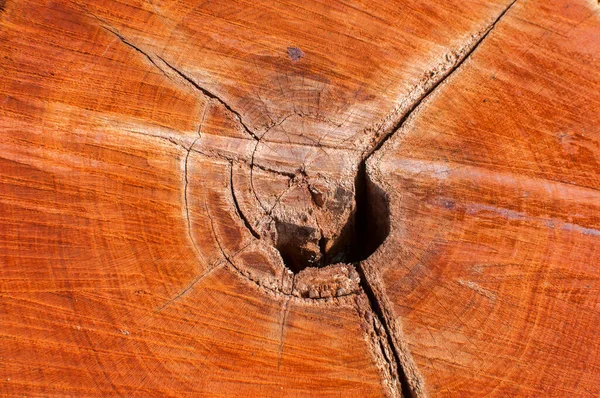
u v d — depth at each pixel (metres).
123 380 1.06
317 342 1.07
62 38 1.15
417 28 1.17
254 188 1.11
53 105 1.12
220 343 1.06
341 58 1.16
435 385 1.06
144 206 1.10
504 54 1.16
